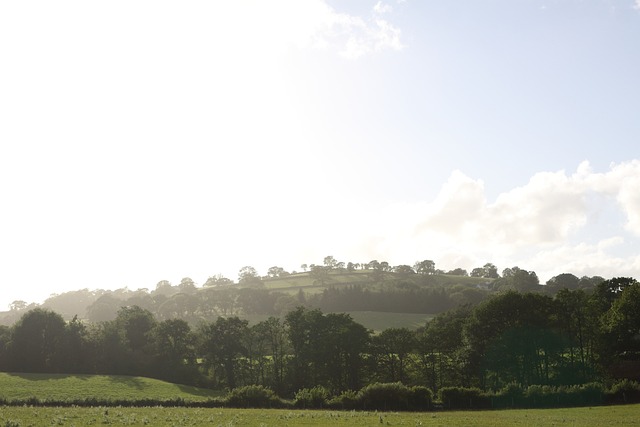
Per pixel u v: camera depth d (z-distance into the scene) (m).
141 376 122.69
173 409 69.31
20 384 101.25
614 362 101.06
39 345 124.44
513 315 110.31
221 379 122.88
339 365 116.62
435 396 88.94
